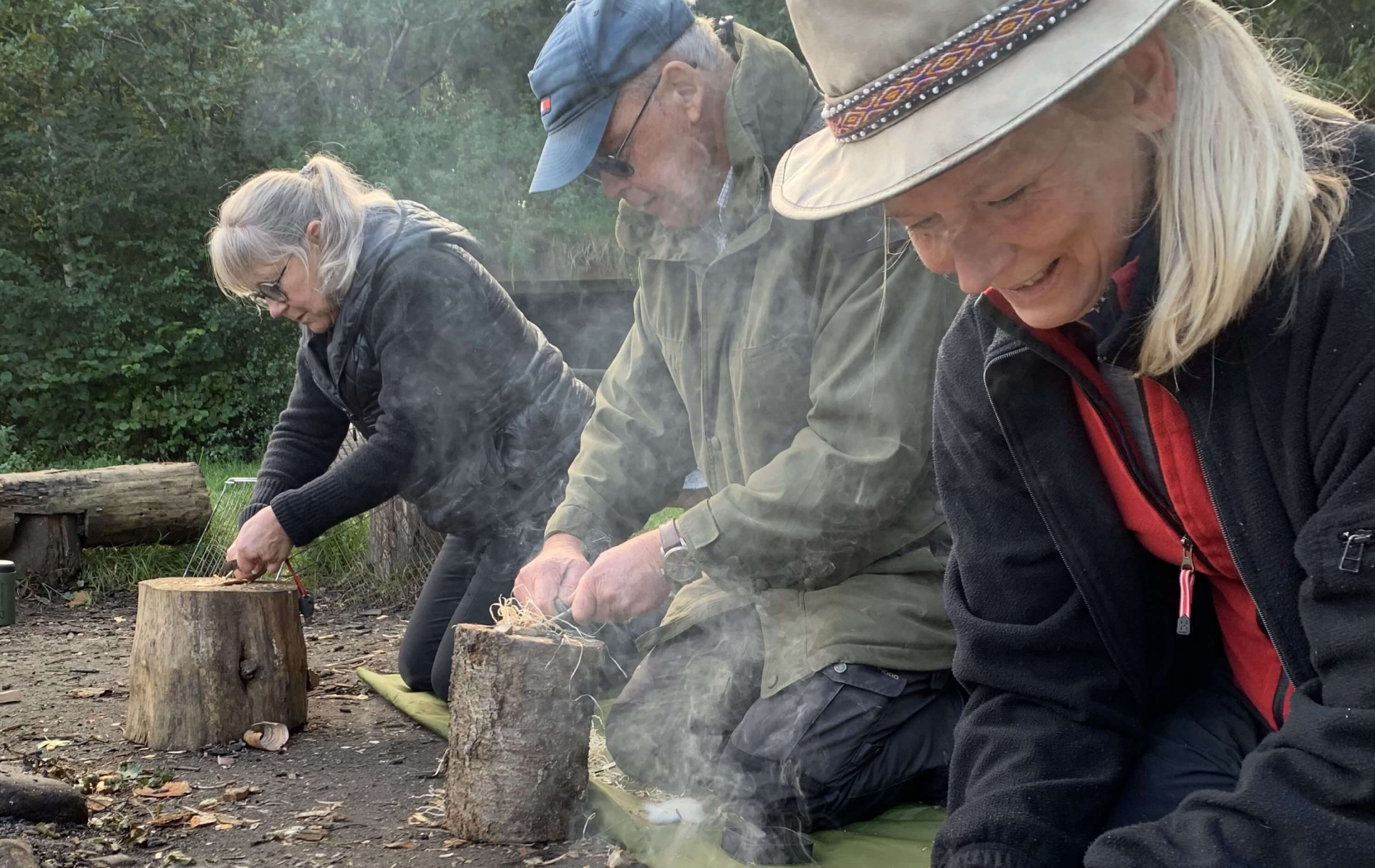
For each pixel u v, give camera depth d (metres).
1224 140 1.18
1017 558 1.66
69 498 5.27
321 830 2.40
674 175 2.45
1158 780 1.62
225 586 3.08
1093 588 1.59
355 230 3.18
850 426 2.28
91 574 5.39
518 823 2.32
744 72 2.37
